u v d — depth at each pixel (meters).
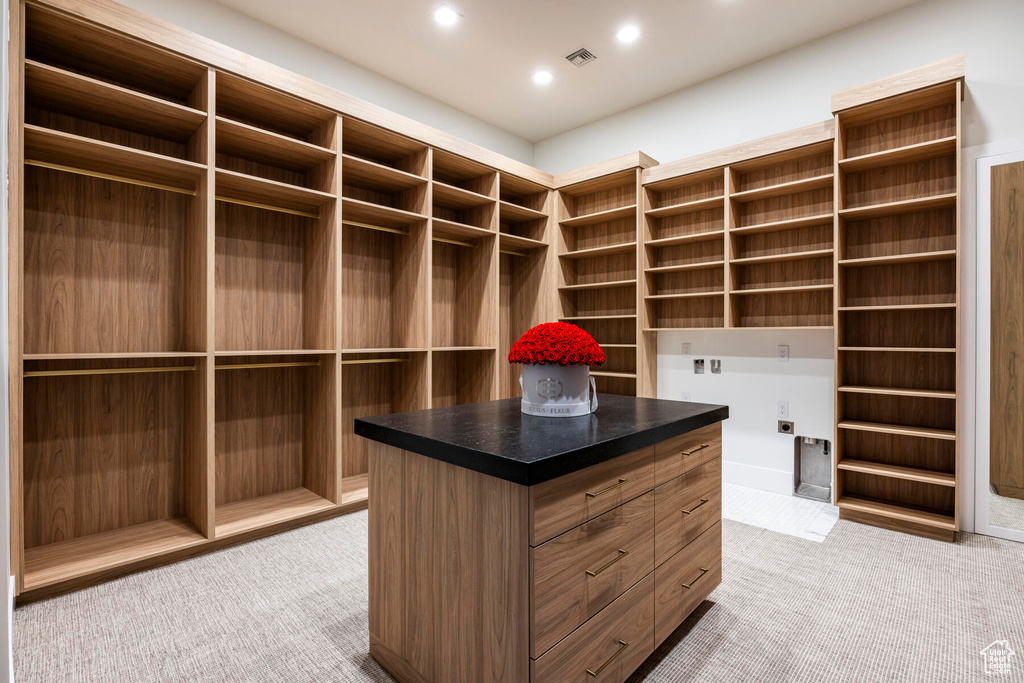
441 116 4.02
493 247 3.80
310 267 3.10
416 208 3.39
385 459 1.58
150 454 2.63
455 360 4.17
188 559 2.35
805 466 3.34
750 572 2.23
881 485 2.96
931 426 2.78
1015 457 2.54
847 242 3.04
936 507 2.79
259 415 3.02
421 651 1.45
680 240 3.64
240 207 2.94
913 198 2.78
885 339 2.91
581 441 1.34
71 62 2.30
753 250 3.45
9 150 1.85
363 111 2.90
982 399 2.61
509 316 4.48
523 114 4.25
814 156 3.18
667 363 3.90
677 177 3.58
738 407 3.53
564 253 4.24
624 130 4.18
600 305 4.28
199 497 2.49
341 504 2.89
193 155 2.56
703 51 3.32
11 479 1.88
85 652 1.65
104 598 2.00
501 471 1.18
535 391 1.76
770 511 3.00
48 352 2.31
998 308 2.57
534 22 3.00
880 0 2.80
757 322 3.44
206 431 2.39
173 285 2.69
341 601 1.99
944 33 2.74
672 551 1.68
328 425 2.92
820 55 3.17
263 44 2.98
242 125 2.45
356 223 3.08
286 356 3.13
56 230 2.34
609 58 3.40
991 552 2.42
